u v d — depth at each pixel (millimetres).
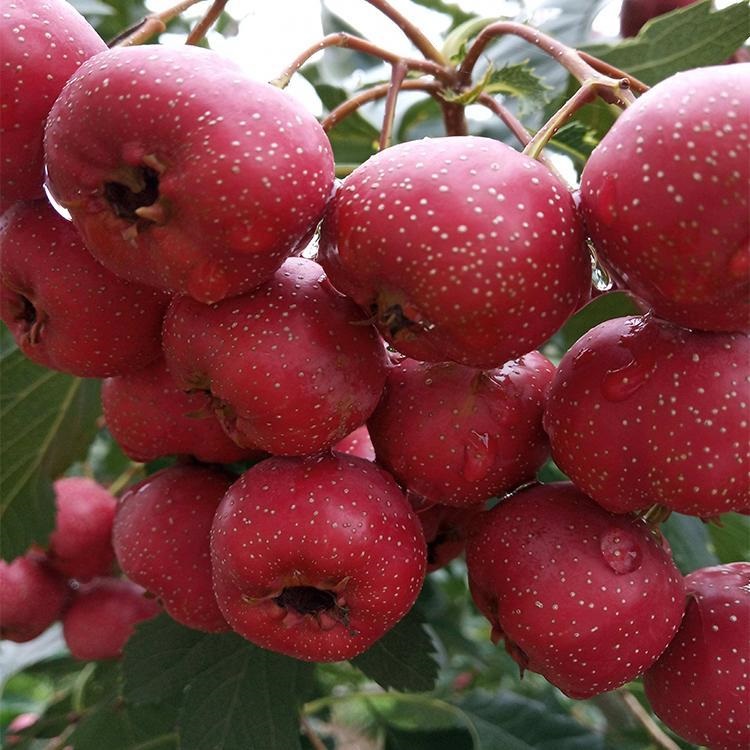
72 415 140
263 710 118
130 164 71
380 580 81
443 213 67
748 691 86
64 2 85
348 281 74
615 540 82
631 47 127
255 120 68
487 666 210
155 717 143
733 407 73
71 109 71
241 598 84
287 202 69
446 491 86
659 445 74
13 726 199
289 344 77
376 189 69
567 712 156
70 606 155
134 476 158
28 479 141
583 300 74
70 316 87
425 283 68
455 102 105
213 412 85
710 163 62
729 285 65
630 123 66
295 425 78
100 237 75
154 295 87
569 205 70
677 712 90
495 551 84
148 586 97
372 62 188
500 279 67
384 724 155
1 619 148
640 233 65
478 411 84
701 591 91
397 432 85
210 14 92
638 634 82
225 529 82
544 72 142
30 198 88
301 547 79
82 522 145
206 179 67
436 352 75
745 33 122
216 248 70
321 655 85
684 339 75
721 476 74
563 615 80
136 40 86
